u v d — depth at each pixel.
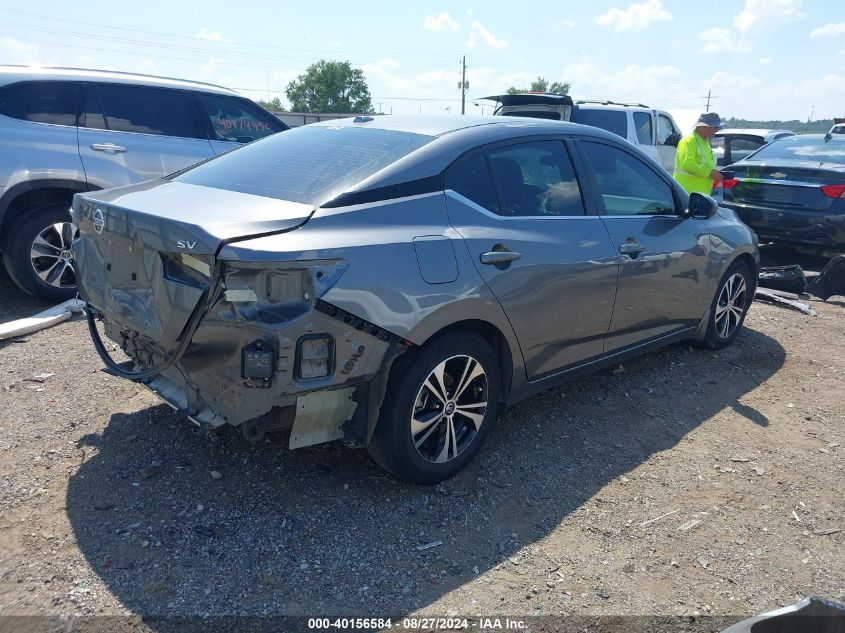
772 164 8.53
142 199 3.24
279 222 2.82
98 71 6.43
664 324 4.77
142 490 3.25
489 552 2.96
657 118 12.62
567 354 4.00
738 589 2.81
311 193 3.12
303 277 2.74
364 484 3.40
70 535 2.91
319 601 2.62
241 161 3.77
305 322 2.72
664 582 2.83
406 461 3.23
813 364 5.39
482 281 3.32
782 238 8.45
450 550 2.96
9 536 2.88
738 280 5.54
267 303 2.67
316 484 3.37
